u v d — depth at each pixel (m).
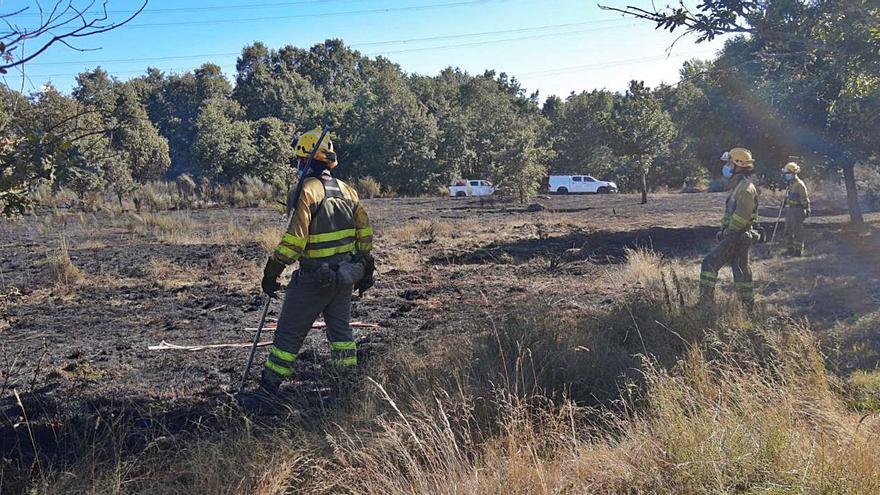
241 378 5.83
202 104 62.47
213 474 3.74
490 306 8.63
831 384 4.83
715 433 3.68
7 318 8.50
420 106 50.88
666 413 3.97
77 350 6.88
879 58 5.58
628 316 6.75
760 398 4.21
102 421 4.69
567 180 48.22
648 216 24.02
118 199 29.06
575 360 5.30
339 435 4.23
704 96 16.48
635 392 4.84
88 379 5.83
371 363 5.58
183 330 7.85
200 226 21.39
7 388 5.52
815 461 3.44
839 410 4.39
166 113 66.62
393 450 3.97
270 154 41.81
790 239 13.17
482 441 4.15
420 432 4.07
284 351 5.11
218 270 12.47
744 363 5.15
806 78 6.76
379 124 48.28
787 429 3.78
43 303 9.60
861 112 6.68
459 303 9.07
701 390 4.45
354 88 85.31
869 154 16.17
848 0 5.42
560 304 8.43
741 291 7.80
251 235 17.92
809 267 11.22
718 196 35.78
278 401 4.99
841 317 7.45
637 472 3.62
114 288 10.79
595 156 58.31
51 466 3.95
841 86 6.41
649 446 3.78
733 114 16.50
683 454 3.64
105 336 7.57
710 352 5.52
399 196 44.97
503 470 3.55
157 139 39.97
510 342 5.67
